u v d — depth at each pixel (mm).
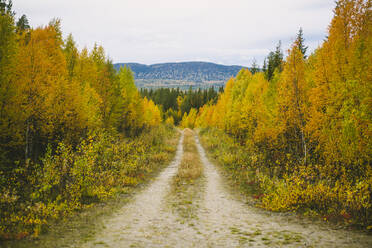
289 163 13055
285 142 14906
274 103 17328
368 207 6438
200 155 25453
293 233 5938
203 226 6871
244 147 24859
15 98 10680
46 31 17656
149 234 6098
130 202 9578
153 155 21812
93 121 18375
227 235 6023
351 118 8227
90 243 5316
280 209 8359
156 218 7645
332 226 6289
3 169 10164
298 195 8273
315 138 11359
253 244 5320
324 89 10773
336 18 11039
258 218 7625
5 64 10109
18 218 6133
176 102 125875
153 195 10984
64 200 8453
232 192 11719
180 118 110625
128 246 5211
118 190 11117
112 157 15016
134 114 32969
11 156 12844
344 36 10758
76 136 16219
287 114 13164
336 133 9641
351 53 10117
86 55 24016
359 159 8023
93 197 9648
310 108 11828
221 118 37688
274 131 14859
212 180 14477
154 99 123562
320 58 11117
